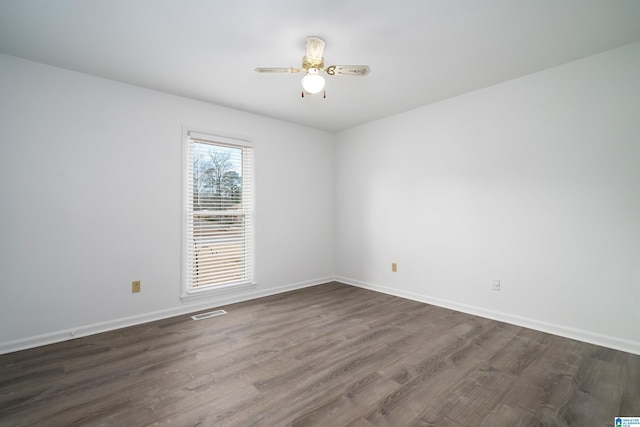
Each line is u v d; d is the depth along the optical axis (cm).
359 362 221
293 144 432
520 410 168
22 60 247
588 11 191
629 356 226
